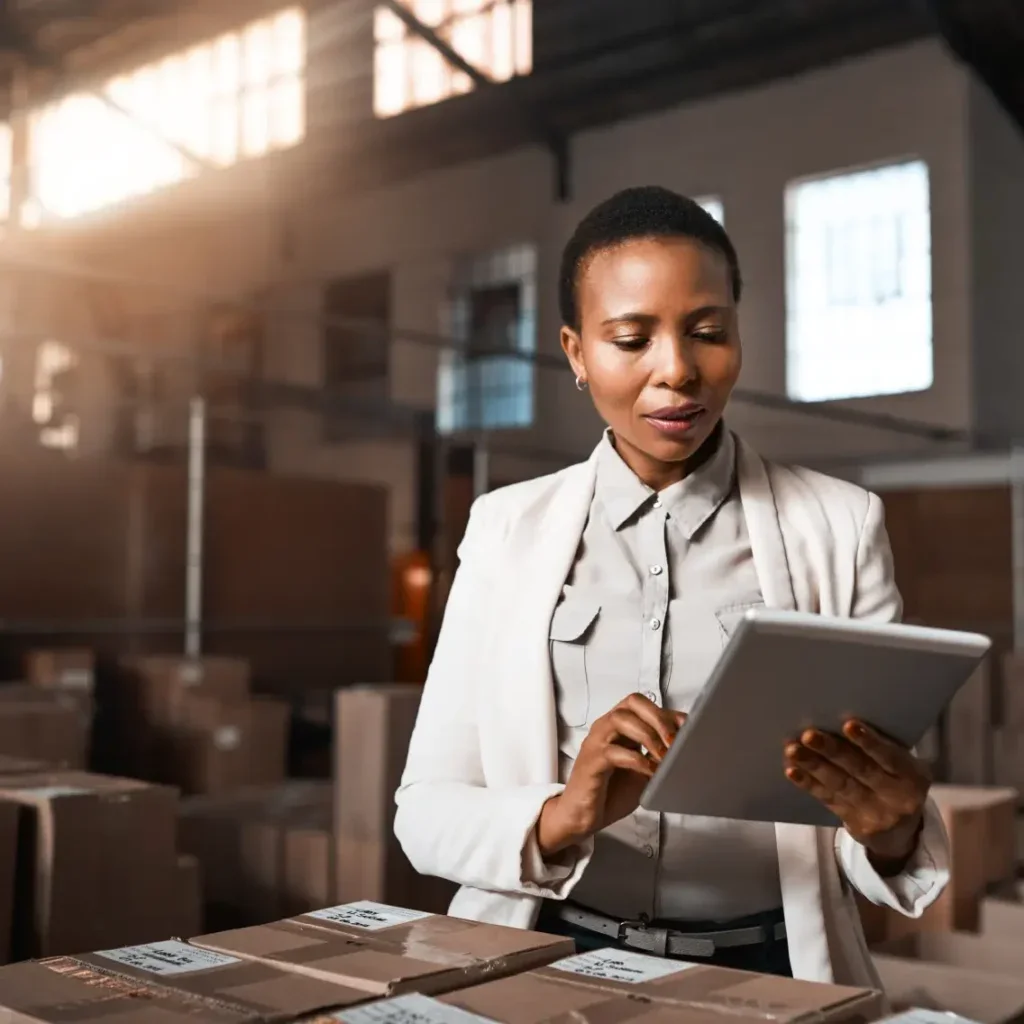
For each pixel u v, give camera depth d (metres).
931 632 0.73
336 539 5.79
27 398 9.29
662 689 0.94
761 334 8.22
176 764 3.99
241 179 10.50
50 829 1.43
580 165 9.27
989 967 2.06
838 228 8.02
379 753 2.54
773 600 0.94
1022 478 6.91
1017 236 7.99
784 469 1.02
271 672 5.43
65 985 0.67
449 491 8.84
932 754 3.96
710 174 8.57
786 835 0.91
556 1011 0.62
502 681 0.98
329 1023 0.60
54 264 4.08
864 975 0.93
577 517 1.00
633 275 0.88
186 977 0.68
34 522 4.61
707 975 0.69
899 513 7.32
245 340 10.92
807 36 7.93
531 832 0.89
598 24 8.73
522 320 9.50
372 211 10.36
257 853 2.57
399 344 10.11
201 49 10.69
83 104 10.95
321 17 10.14
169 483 5.08
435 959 0.71
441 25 9.65
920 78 7.67
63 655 4.16
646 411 0.90
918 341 7.62
